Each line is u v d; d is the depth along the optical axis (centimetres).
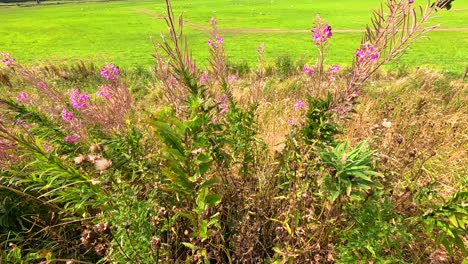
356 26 1883
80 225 206
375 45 202
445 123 354
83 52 1367
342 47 1288
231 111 217
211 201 161
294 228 172
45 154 172
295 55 1155
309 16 2473
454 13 2138
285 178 205
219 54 250
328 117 191
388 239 153
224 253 197
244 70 770
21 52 1395
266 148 238
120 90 260
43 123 235
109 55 1279
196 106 169
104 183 174
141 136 204
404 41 199
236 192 211
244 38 1575
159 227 170
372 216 149
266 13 2784
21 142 171
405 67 759
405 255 186
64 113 231
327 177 151
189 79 190
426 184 181
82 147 226
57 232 203
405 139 279
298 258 167
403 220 170
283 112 362
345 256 153
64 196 175
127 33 1903
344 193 157
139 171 188
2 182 204
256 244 195
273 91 510
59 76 721
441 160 280
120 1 6284
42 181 184
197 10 3167
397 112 367
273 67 798
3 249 196
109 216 169
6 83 570
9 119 233
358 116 328
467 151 303
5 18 3247
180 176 163
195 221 163
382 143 238
